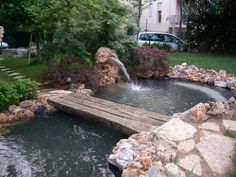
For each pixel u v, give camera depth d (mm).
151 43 19562
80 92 8844
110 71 10836
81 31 11102
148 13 29625
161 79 12086
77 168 4859
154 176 3807
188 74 12258
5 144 5707
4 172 4719
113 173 4680
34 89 7977
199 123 5355
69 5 10242
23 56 16453
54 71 9617
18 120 6875
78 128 6473
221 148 4527
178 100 8727
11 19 12172
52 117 7098
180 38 20781
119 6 11859
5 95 7273
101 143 5754
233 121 5387
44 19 10750
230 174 3920
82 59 10422
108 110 6676
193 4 20281
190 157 4328
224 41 20062
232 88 10305
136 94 9344
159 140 4766
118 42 11781
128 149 4754
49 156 5262
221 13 18531
